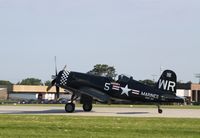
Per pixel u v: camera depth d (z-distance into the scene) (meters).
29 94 190.50
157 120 35.75
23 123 31.11
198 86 188.62
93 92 50.50
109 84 50.97
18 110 54.31
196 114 46.91
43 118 36.78
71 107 48.84
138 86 50.31
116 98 51.22
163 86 49.75
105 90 51.03
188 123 33.31
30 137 23.38
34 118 36.75
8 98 188.50
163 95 49.44
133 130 27.19
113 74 51.59
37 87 193.12
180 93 186.75
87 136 24.09
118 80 50.97
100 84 51.16
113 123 32.31
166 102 49.69
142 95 50.03
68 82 51.69
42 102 132.50
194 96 188.50
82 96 50.91
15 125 29.31
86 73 52.25
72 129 27.36
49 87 54.12
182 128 28.78
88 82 51.38
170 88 49.59
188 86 187.38
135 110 56.25
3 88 194.25
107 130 27.06
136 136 24.53
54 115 41.62
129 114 45.78
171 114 46.72
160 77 49.81
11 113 47.22
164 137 24.27
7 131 25.84
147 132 26.39
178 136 24.77
